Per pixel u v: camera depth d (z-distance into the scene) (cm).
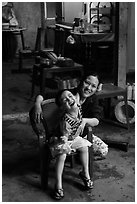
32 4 952
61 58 515
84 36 650
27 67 804
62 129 274
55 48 589
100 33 656
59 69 490
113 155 348
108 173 312
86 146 279
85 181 285
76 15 897
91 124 288
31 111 283
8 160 339
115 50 456
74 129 276
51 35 996
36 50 754
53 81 549
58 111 288
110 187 289
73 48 754
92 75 285
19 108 489
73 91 292
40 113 278
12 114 459
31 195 279
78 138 283
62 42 561
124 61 454
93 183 295
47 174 283
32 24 966
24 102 521
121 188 288
